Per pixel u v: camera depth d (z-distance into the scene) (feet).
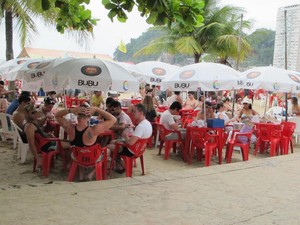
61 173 20.38
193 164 24.35
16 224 10.63
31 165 22.04
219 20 63.93
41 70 23.54
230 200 13.79
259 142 27.81
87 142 17.25
